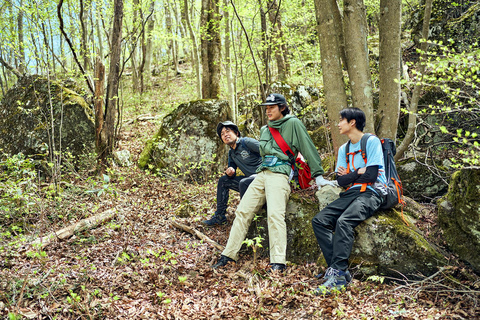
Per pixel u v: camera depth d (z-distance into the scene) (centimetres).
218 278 323
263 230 379
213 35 809
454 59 320
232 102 776
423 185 423
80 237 388
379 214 322
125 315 262
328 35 405
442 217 315
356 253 318
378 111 424
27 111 622
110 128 617
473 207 277
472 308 246
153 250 370
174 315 262
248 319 258
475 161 251
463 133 468
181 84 1480
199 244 385
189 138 663
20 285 275
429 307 256
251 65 973
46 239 360
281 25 856
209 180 641
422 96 530
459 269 283
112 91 613
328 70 412
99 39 1114
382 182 317
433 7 747
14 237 361
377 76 672
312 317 256
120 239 392
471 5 699
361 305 263
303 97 743
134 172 636
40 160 575
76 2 790
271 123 368
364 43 402
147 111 1124
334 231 327
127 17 1020
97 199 485
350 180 318
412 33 790
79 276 307
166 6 1389
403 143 416
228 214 457
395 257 301
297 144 360
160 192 565
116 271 323
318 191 367
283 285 294
